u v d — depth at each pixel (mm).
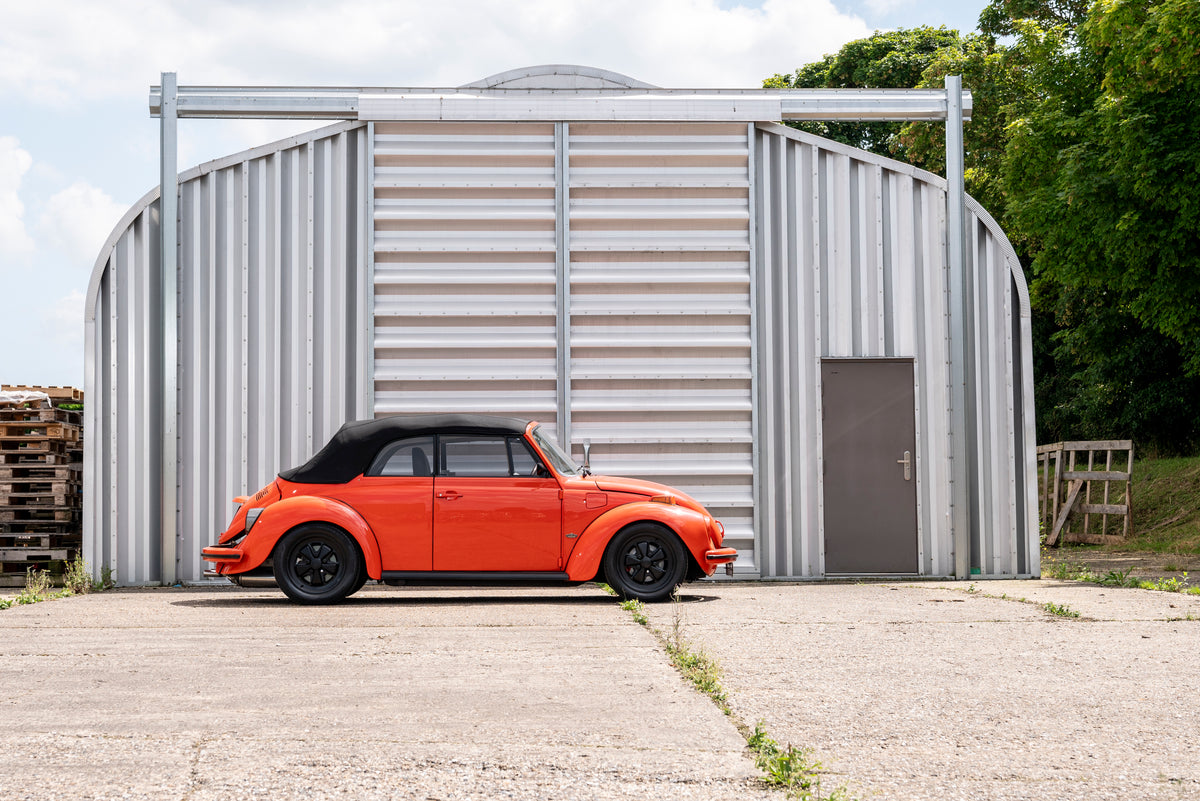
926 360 12383
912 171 12484
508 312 12289
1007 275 12445
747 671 6141
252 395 12008
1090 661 6492
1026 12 28797
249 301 12055
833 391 12344
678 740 4492
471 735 4574
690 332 12391
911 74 37062
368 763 4145
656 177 12492
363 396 12117
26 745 4426
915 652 6828
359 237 12219
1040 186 21219
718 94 12547
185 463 11883
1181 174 17953
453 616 8805
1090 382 29625
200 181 12070
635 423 12297
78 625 8305
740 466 12266
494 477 9867
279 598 10539
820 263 12438
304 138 12211
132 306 11906
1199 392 27078
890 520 12273
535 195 12422
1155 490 23828
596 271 12414
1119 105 18422
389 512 9781
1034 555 12266
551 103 12414
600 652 6805
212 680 5863
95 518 11641
